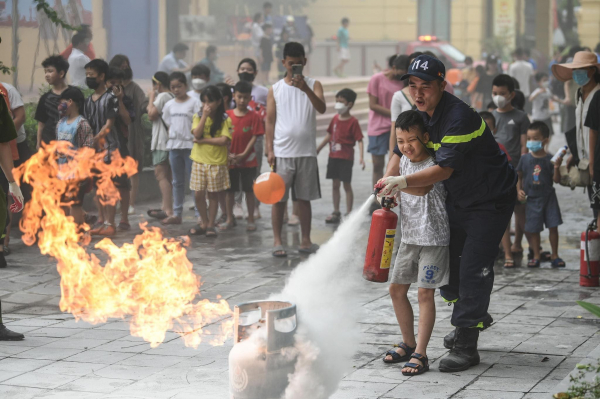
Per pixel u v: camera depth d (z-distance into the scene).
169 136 15.53
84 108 14.41
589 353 7.97
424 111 7.45
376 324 9.15
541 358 7.87
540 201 12.08
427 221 7.54
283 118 12.80
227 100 15.73
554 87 29.92
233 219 15.57
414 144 7.42
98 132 14.44
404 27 56.41
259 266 12.42
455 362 7.52
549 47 51.41
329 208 17.77
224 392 7.02
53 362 7.89
